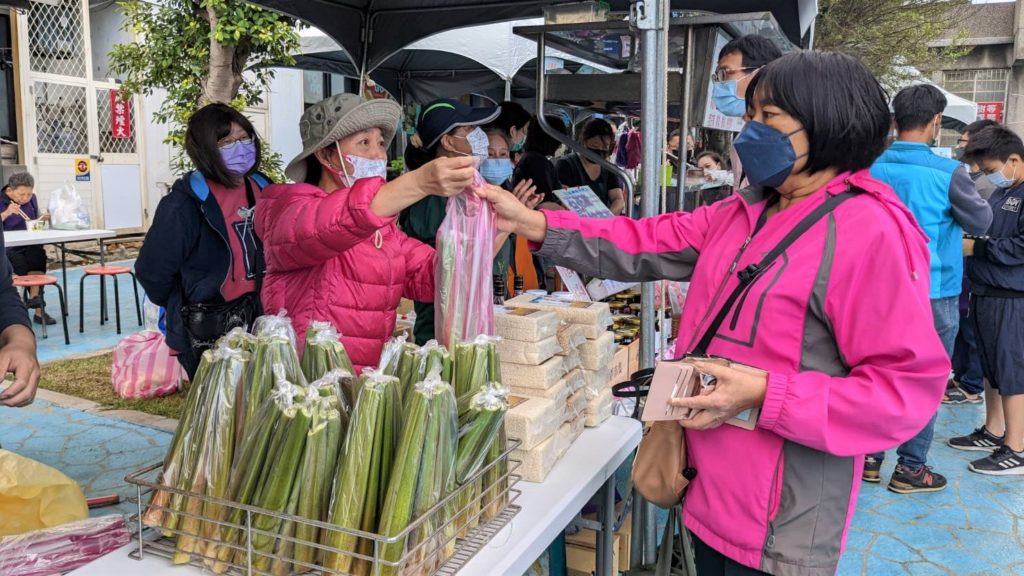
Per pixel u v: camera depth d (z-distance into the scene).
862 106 1.35
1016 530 3.41
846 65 1.37
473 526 1.35
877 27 15.27
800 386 1.33
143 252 2.87
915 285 1.33
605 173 4.45
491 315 1.55
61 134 10.09
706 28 2.87
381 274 1.95
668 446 1.57
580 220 1.83
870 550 3.23
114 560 1.29
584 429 2.06
